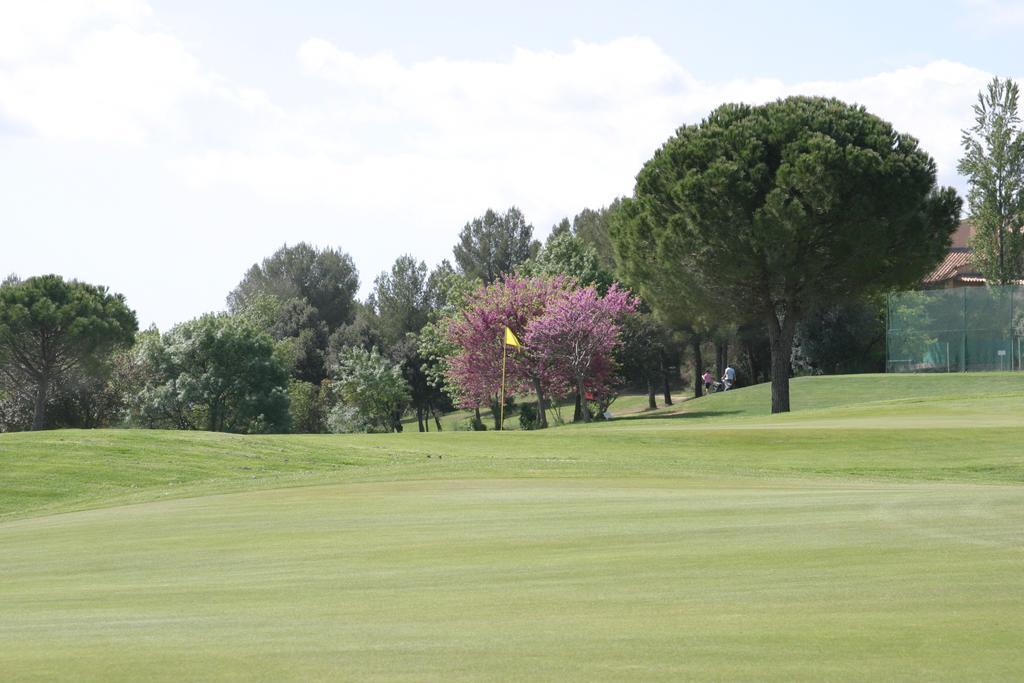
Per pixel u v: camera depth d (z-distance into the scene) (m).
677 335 85.88
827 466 25.73
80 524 13.84
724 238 51.44
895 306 68.62
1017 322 63.78
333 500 15.25
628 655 5.13
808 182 48.97
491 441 32.16
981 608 5.95
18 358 73.88
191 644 5.81
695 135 54.75
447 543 10.02
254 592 7.77
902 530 9.30
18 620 6.99
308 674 4.96
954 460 26.67
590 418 70.94
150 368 86.94
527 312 71.62
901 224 50.97
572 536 10.07
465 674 4.86
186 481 23.95
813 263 51.62
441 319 85.56
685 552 8.70
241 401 85.75
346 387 94.50
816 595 6.55
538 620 6.18
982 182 78.12
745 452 28.97
